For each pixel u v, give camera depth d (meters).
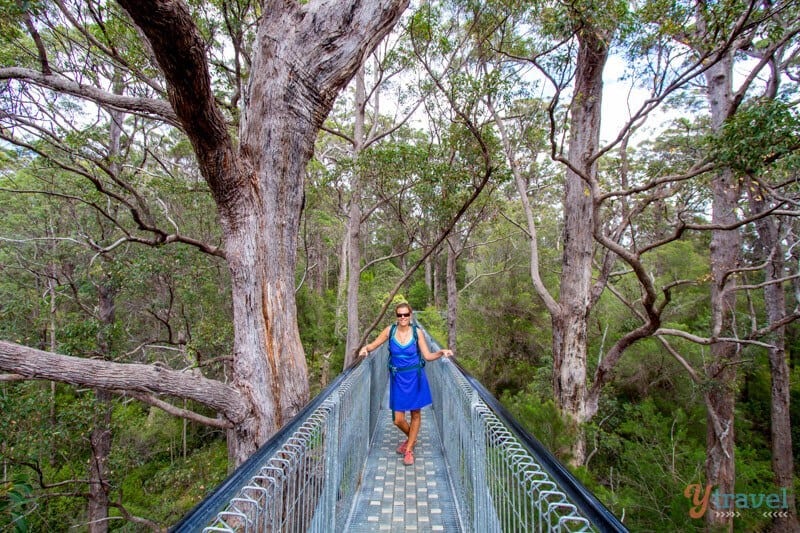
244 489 1.30
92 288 10.77
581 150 8.18
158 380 3.71
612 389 13.38
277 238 4.25
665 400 14.12
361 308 17.22
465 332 17.52
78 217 10.40
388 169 7.30
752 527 8.66
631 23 4.52
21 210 11.32
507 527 1.66
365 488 3.55
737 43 5.21
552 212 18.73
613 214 9.47
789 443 11.22
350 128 15.86
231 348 11.18
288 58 4.16
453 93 5.82
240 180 3.97
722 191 9.27
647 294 6.53
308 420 2.10
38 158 7.76
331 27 4.25
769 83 8.26
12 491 3.77
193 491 11.87
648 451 8.79
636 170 9.23
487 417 2.16
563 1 4.41
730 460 9.06
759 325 12.97
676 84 4.99
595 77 7.91
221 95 7.59
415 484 3.62
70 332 8.99
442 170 6.85
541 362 15.63
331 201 12.98
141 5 2.34
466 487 2.76
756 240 12.92
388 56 9.45
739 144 4.17
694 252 18.31
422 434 5.09
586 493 1.08
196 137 3.50
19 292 12.23
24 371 3.28
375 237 27.97
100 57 6.76
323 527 2.19
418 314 24.27
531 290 16.42
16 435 7.93
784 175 5.64
